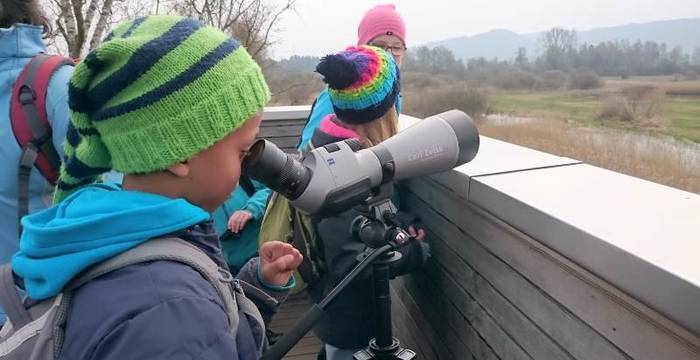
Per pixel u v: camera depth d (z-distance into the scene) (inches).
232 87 34.2
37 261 32.2
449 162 57.2
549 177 55.6
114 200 33.8
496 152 68.8
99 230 31.9
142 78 32.5
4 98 61.5
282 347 43.7
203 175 35.3
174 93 32.5
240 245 98.4
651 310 35.0
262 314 46.2
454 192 62.5
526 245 49.0
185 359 29.1
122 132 33.7
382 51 69.6
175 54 32.7
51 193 63.1
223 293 34.3
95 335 29.4
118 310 29.8
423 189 74.9
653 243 37.0
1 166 61.0
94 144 36.7
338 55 66.3
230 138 35.6
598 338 40.4
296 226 69.1
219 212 97.3
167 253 32.7
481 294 58.9
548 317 46.6
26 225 34.3
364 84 65.3
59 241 31.8
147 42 32.5
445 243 68.2
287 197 50.1
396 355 56.2
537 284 47.8
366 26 115.6
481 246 58.2
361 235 55.3
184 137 33.3
